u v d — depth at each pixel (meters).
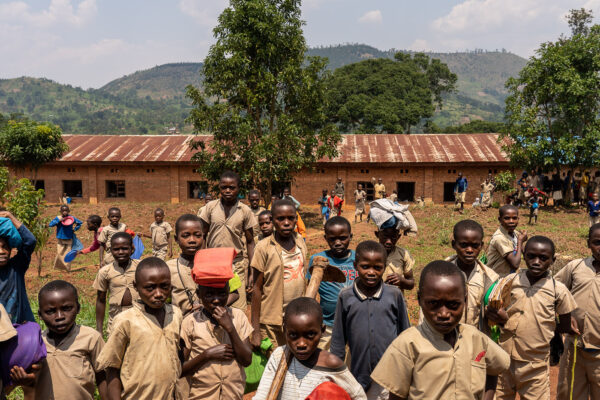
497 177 25.70
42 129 28.41
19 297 4.40
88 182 31.33
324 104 23.20
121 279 5.71
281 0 21.91
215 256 3.85
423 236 18.73
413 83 61.28
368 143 31.78
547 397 4.73
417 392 3.00
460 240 4.34
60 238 12.91
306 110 22.62
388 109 55.19
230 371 3.93
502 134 25.83
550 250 4.58
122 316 3.62
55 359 3.65
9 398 5.33
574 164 24.69
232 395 3.93
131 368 3.58
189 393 4.02
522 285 4.76
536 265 4.61
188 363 3.88
